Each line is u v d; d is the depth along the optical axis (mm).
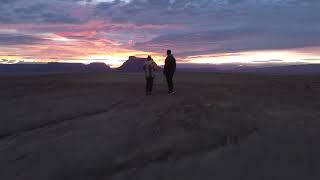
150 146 12133
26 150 13633
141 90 26547
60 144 13547
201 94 22812
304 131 12109
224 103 18594
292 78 44906
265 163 9227
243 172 8828
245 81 37375
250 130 12969
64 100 23234
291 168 8773
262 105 18094
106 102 21891
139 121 15633
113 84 32312
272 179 8281
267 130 12461
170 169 9719
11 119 19219
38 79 43812
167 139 12641
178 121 14852
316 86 30625
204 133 12883
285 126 13016
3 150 14305
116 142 13008
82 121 17000
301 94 23125
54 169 11320
